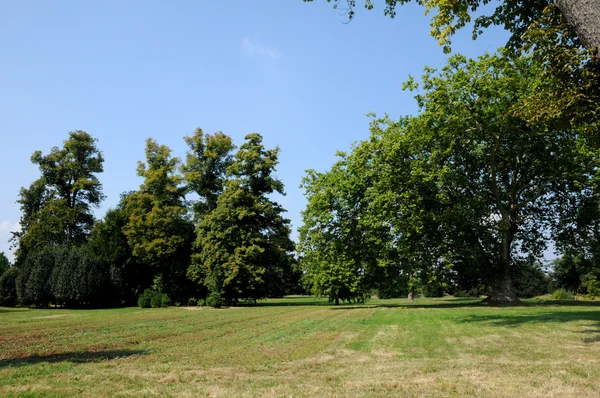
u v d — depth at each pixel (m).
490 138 29.23
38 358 10.78
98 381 7.64
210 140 49.31
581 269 54.47
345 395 6.48
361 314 25.97
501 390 6.64
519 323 16.98
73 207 57.31
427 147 29.56
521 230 34.78
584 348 10.58
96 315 29.66
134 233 44.94
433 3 11.15
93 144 59.25
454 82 27.05
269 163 46.25
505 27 12.17
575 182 29.02
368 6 11.32
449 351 10.78
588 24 6.56
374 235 31.92
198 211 48.03
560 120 10.32
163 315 28.62
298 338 14.41
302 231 36.38
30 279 44.72
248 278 41.28
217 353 11.35
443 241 30.59
